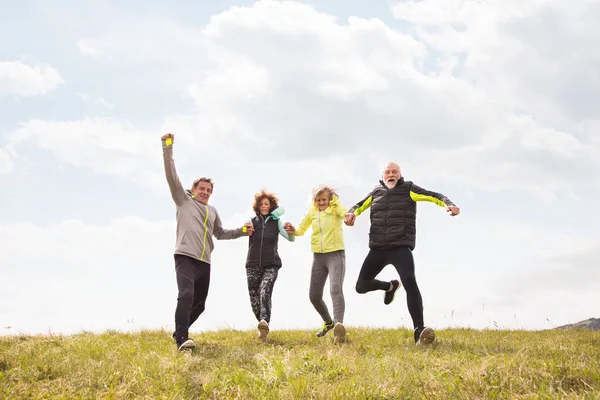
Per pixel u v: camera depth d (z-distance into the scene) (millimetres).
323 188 7941
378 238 7359
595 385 4062
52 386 4562
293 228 8289
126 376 4887
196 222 7191
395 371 4699
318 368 4977
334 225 7859
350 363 5086
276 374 4727
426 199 7246
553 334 8664
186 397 4402
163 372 5109
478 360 5184
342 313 7551
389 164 7621
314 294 8031
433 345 6711
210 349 6789
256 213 8453
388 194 7445
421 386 4270
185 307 6781
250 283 8289
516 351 5816
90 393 4434
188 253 7035
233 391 4473
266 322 7676
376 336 8469
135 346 7109
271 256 8227
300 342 7695
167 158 6957
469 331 9375
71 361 5332
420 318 6969
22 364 5145
